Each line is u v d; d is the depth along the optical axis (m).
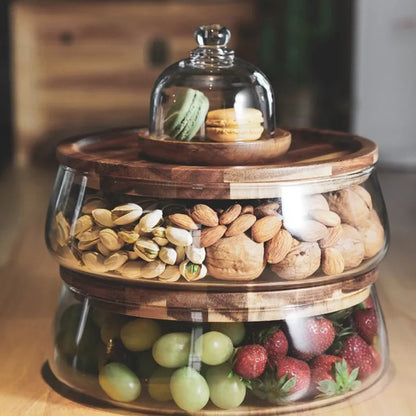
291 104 3.20
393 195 2.57
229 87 1.14
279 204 1.00
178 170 0.99
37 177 3.08
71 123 3.41
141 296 1.02
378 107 2.98
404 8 2.90
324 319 1.05
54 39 3.34
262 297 1.01
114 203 1.03
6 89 3.89
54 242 1.11
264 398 1.04
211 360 1.01
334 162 1.03
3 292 1.63
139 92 3.38
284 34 3.29
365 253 1.07
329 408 1.06
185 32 3.31
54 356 1.18
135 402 1.05
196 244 0.98
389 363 1.22
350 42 3.05
